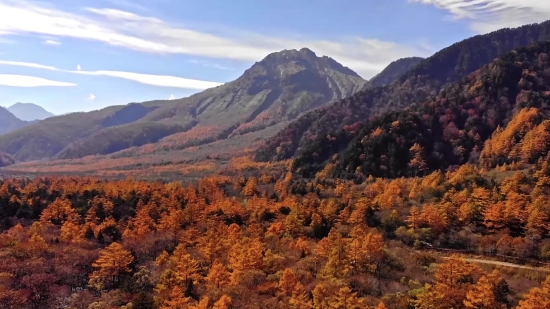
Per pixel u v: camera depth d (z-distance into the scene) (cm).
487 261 8431
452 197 11006
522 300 5997
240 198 14538
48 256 8956
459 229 10050
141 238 10181
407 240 9762
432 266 7762
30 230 10475
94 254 9012
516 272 7681
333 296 5988
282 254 8381
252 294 6488
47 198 13988
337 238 7881
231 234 9419
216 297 6525
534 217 8900
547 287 5688
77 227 10625
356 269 7462
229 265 7794
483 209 10194
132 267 8531
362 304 5778
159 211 12350
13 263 8181
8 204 12875
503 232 9400
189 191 14575
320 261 7944
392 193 12338
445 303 5834
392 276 7312
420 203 11769
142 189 14762
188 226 11000
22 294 7156
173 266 8019
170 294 6675
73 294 7538
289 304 6062
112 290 7600
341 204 11700
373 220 10744
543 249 8281
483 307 5653
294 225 10200
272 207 12219
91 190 14512
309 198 13150
